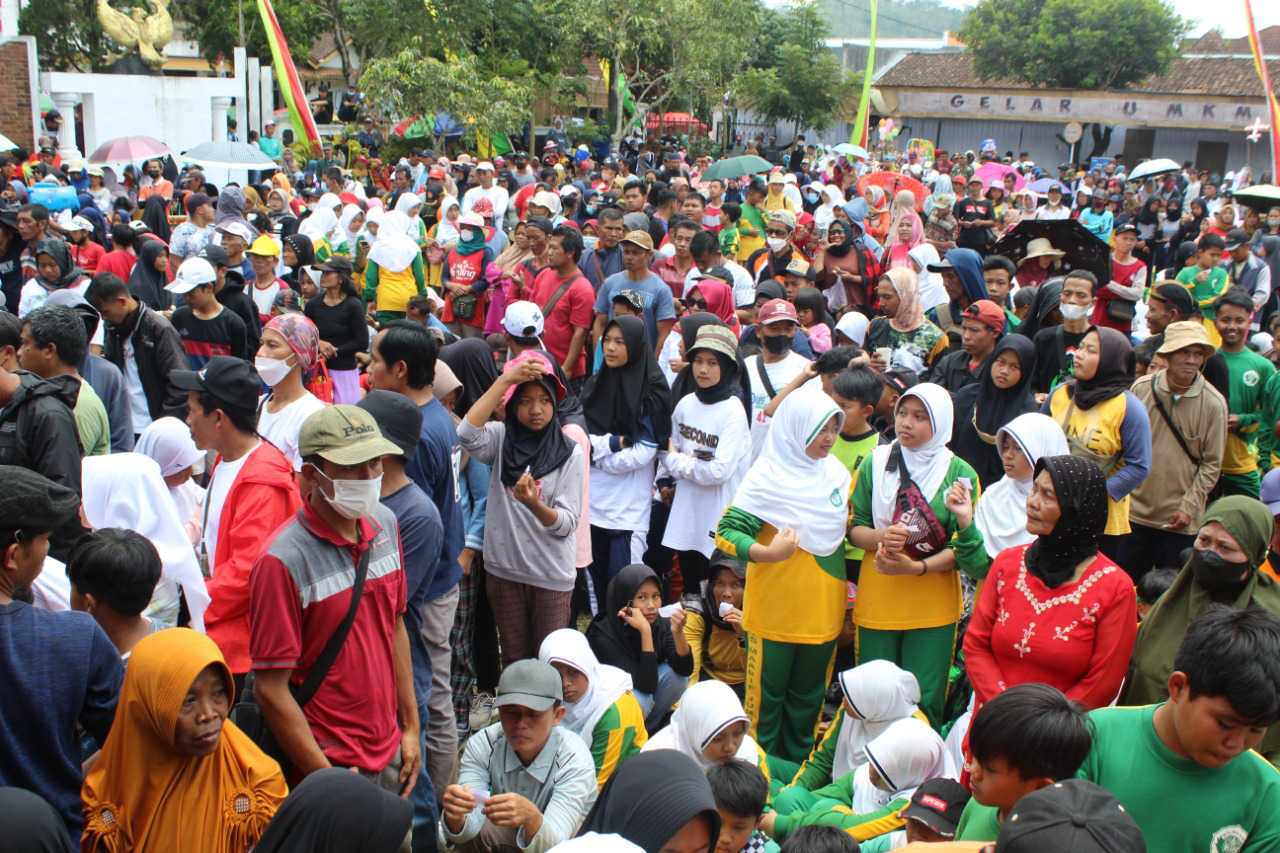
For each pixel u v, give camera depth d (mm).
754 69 43688
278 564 3254
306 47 35031
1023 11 45531
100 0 26688
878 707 4238
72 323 4992
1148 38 42688
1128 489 5328
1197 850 2734
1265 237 11969
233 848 2998
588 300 8102
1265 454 6840
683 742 3986
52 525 3072
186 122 26750
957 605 4703
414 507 4047
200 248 11000
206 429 4031
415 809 4082
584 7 32281
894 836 3646
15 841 2320
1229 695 2572
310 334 4820
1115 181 25000
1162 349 5828
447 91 26156
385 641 3568
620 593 5117
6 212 8867
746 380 6332
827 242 10133
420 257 10141
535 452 5090
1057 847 2020
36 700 2957
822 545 4711
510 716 3852
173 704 2803
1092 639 3703
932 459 4676
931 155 38438
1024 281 9836
